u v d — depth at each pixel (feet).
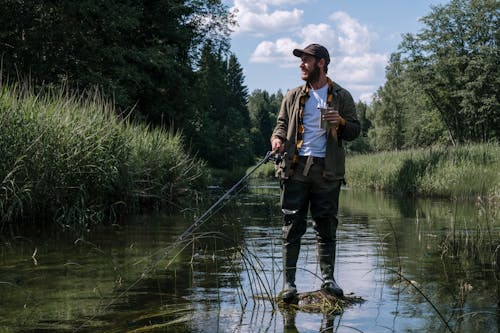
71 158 26.40
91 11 69.15
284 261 12.87
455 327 10.21
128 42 78.84
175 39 84.64
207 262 16.56
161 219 28.55
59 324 10.07
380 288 13.52
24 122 24.89
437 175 54.54
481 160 57.52
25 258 16.57
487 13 154.20
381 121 241.55
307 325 10.36
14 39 62.49
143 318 10.59
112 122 31.48
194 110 87.20
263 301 12.17
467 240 20.58
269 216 31.19
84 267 15.33
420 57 164.76
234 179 104.73
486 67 147.54
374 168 72.18
